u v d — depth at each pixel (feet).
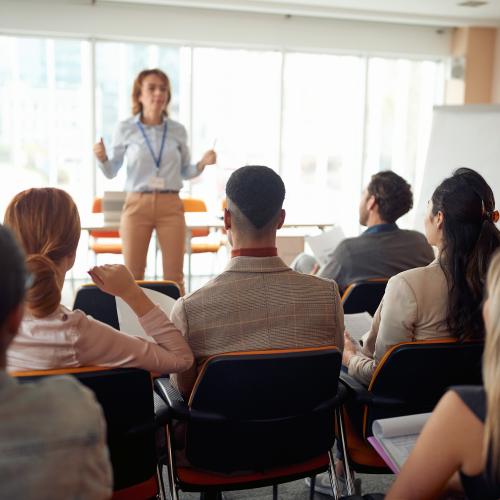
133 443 4.82
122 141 13.76
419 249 8.98
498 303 2.64
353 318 7.25
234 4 20.03
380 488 7.93
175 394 5.33
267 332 5.13
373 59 23.70
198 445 5.15
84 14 19.99
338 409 5.89
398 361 5.40
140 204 13.62
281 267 5.19
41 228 4.43
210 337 5.08
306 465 5.58
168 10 20.68
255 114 22.80
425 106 24.72
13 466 2.26
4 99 20.25
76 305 7.13
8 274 2.34
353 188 24.35
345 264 8.93
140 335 5.43
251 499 7.61
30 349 4.35
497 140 15.26
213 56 21.99
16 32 19.92
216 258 22.70
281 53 22.56
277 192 5.04
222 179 22.81
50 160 20.99
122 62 21.16
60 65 20.57
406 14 21.91
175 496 5.29
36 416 2.33
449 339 5.44
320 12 21.06
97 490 2.40
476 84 23.80
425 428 3.00
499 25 22.99
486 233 5.50
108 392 4.40
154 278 19.72
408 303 5.72
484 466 2.69
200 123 22.31
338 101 23.65
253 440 5.14
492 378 2.62
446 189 5.70
